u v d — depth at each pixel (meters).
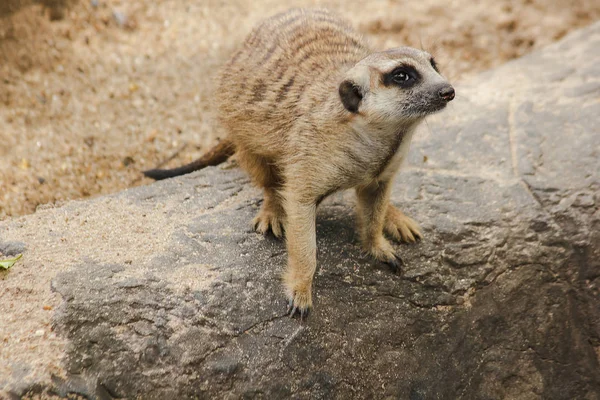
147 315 4.00
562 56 7.33
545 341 5.16
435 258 4.91
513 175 5.61
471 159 5.79
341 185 4.28
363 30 8.34
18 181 5.82
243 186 5.29
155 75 7.20
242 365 4.02
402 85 3.99
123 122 6.63
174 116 6.78
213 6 8.34
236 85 4.84
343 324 4.39
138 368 3.81
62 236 4.50
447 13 8.91
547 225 5.29
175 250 4.46
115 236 4.55
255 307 4.23
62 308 3.91
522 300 5.10
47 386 3.57
